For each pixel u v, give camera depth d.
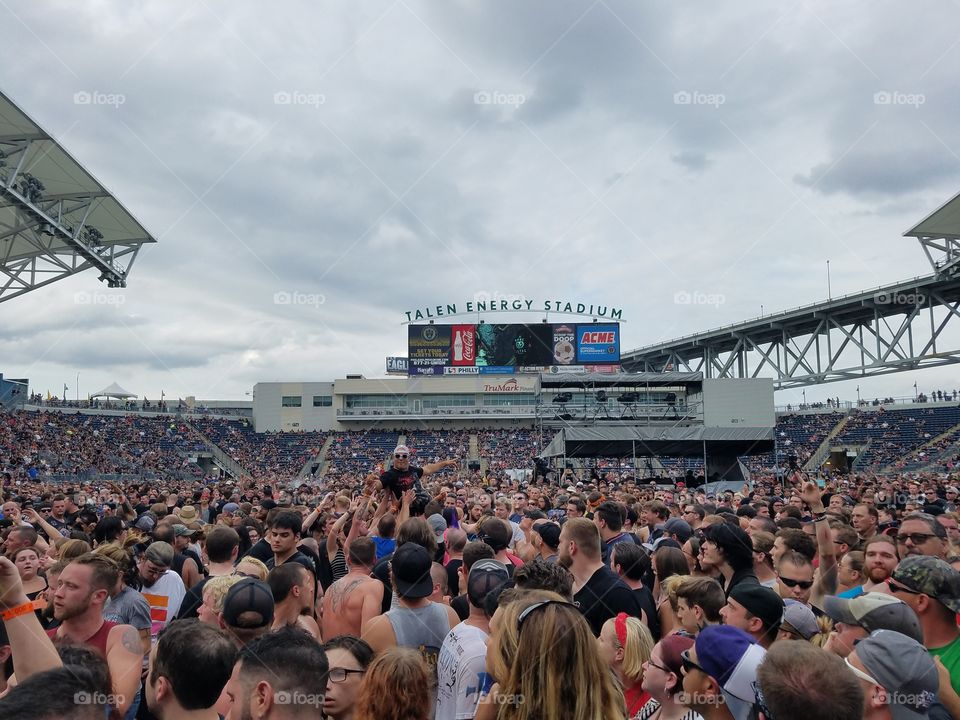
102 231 25.59
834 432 58.62
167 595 6.08
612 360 45.28
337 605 5.24
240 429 65.56
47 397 59.34
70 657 2.79
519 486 20.05
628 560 5.39
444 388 66.56
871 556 4.93
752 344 58.12
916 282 42.09
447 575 6.02
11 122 17.77
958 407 56.41
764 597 3.85
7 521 8.34
